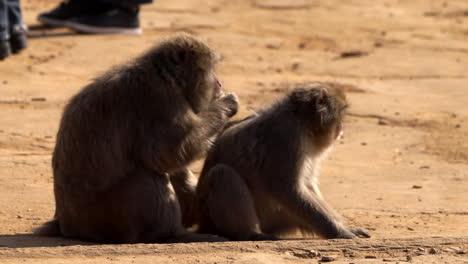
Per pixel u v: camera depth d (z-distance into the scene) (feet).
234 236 37.68
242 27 108.37
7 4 83.15
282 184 37.81
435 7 131.95
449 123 65.31
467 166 54.08
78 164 36.76
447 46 99.40
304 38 103.45
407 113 68.13
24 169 51.44
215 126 38.78
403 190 48.57
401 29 111.65
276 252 33.81
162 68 37.40
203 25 107.55
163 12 116.98
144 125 36.70
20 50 85.05
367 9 127.75
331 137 40.09
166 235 37.19
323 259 32.30
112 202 36.91
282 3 129.29
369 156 56.34
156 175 37.17
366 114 67.41
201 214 38.63
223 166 37.76
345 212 43.96
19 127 60.59
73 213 37.55
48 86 73.36
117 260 32.35
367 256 33.24
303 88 39.91
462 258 32.42
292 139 38.29
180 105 37.24
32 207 44.50
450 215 43.45
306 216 37.47
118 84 36.83
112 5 97.91
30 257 32.83
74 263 31.94
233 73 81.46
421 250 33.96
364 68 85.87
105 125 36.50
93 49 88.48
